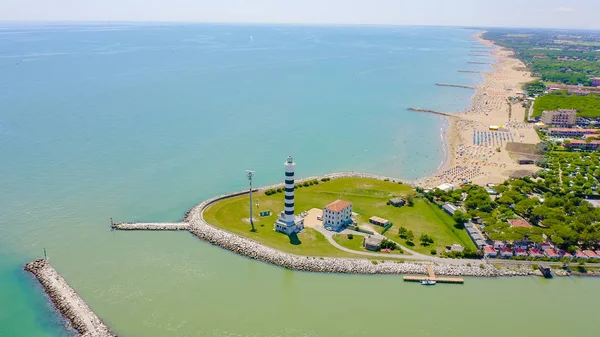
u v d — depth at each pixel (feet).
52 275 449.48
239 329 386.93
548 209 577.02
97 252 499.10
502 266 478.59
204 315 403.34
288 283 452.76
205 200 634.02
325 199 644.27
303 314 408.46
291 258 484.33
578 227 530.27
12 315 393.91
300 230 549.13
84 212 588.91
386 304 424.05
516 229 520.42
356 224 565.53
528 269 474.90
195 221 560.61
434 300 431.02
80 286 438.40
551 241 520.01
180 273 465.47
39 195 629.92
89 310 401.08
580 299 437.17
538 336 385.91
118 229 547.90
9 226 545.44
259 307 416.87
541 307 424.87
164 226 553.23
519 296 439.63
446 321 402.52
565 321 407.03
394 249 507.71
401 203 624.18
